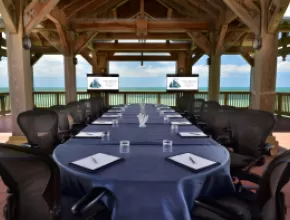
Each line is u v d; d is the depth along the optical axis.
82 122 4.48
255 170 3.21
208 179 1.54
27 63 4.38
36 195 1.31
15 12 4.14
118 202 1.39
